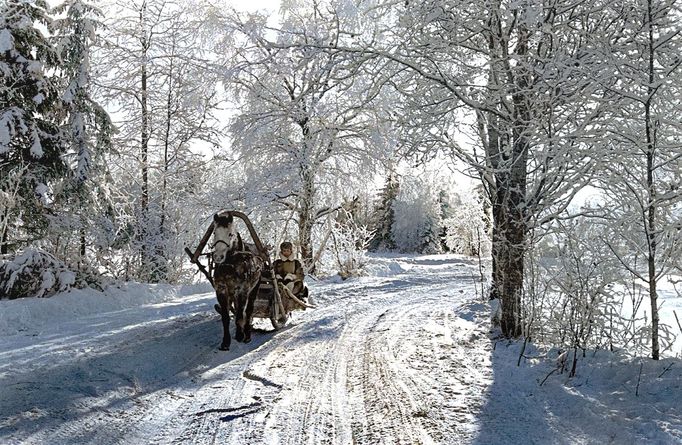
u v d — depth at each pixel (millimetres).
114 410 6133
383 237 65438
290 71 17500
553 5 8273
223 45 20828
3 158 15336
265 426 5727
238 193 21875
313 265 23641
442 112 9586
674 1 7789
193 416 6035
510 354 8555
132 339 9547
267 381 7371
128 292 14602
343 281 21938
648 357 7605
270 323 12180
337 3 13164
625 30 8539
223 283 9539
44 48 16188
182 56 22750
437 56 9695
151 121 24109
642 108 8367
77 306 12492
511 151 9258
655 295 7441
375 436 5453
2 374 7008
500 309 10516
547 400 6434
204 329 10836
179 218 22641
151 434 5512
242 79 21266
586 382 6961
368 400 6578
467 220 44031
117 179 22516
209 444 5262
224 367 8164
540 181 8984
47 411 5852
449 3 8797
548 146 8680
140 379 7375
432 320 12469
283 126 21094
